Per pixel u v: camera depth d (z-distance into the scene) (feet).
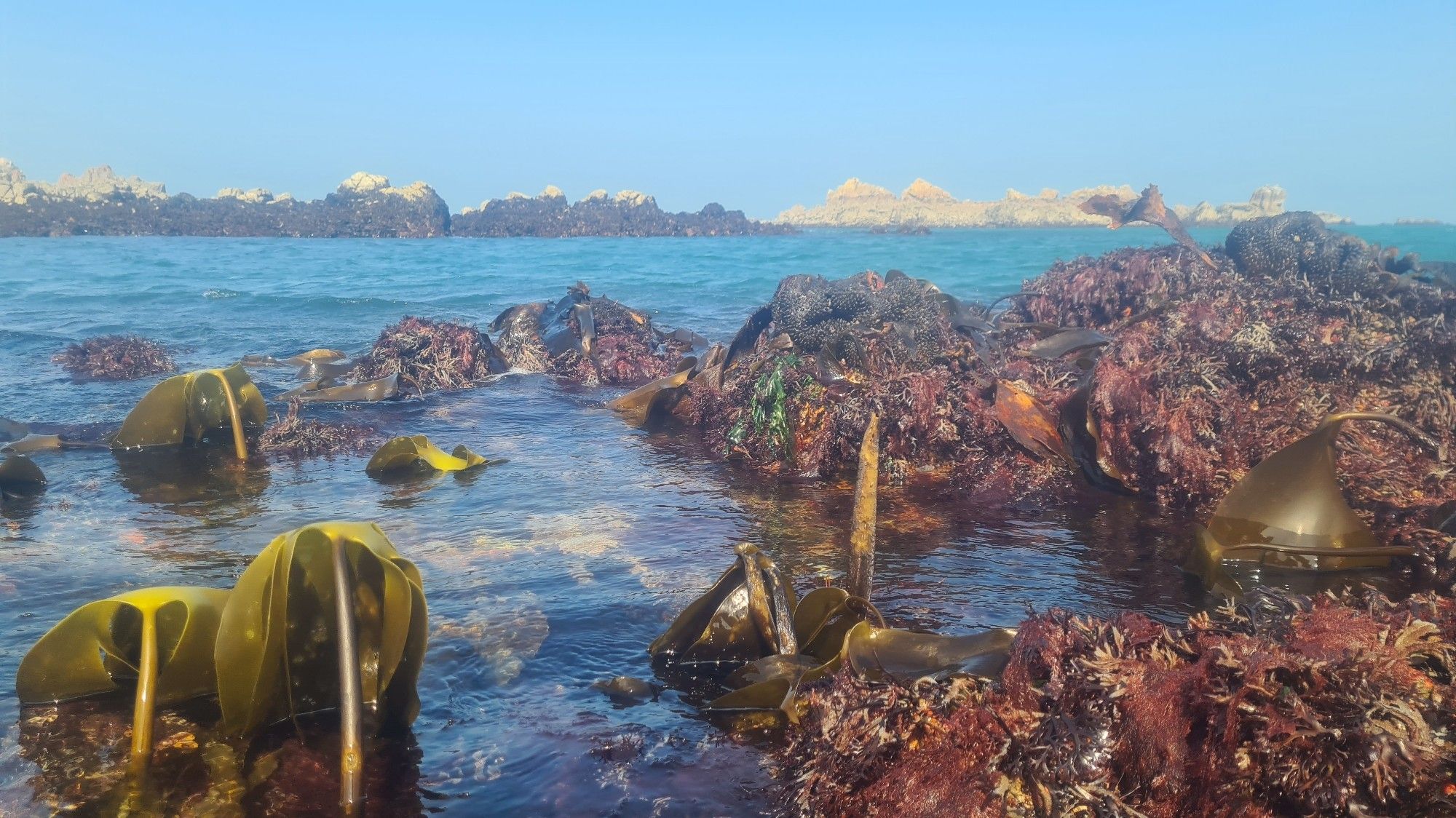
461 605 16.22
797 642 13.85
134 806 10.37
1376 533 19.07
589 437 30.76
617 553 19.03
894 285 38.01
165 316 66.03
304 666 12.01
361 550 11.75
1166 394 24.38
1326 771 8.75
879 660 12.21
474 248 196.24
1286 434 23.79
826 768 10.37
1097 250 183.73
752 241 257.34
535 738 12.07
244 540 19.69
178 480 24.61
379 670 12.00
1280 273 42.83
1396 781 8.63
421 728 12.23
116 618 12.67
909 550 19.47
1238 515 18.11
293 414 28.71
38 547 19.01
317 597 11.85
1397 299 36.99
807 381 28.37
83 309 70.44
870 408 26.40
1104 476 24.00
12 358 45.29
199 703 12.42
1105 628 10.77
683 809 10.58
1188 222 379.96
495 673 13.76
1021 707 10.10
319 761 11.30
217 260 140.87
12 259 134.82
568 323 47.83
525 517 21.59
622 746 11.88
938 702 10.43
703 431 31.73
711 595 14.11
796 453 26.61
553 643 14.73
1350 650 9.74
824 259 152.25
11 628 14.96
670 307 77.46
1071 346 33.32
